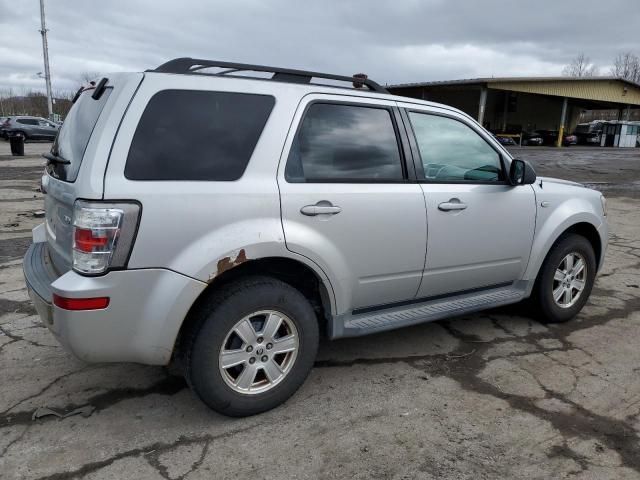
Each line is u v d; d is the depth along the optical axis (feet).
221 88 9.44
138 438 9.28
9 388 10.87
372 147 11.03
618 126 135.33
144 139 8.66
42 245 11.66
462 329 14.43
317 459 8.80
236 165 9.34
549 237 13.79
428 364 12.30
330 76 10.90
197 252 8.79
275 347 9.93
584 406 10.54
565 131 153.38
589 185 51.55
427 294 12.23
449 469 8.61
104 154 8.40
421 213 11.39
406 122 11.60
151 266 8.58
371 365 12.22
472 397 10.84
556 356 12.80
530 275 13.83
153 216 8.50
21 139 71.92
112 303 8.41
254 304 9.44
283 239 9.50
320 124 10.43
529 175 12.67
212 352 9.20
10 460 8.62
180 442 9.19
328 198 10.10
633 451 9.15
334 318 10.73
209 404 9.47
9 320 14.37
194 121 9.11
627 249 24.36
